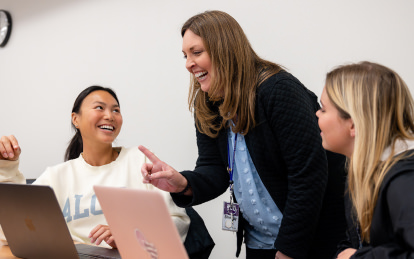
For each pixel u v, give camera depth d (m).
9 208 1.40
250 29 2.52
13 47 3.98
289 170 1.43
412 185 0.86
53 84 3.60
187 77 2.76
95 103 2.04
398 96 0.99
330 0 2.22
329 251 1.50
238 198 1.64
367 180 0.98
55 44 3.60
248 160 1.56
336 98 1.06
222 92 1.51
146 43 2.98
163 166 1.46
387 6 2.04
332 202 1.51
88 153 2.06
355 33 2.14
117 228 1.08
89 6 3.34
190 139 2.74
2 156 1.87
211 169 1.69
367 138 0.99
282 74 1.46
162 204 0.89
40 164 3.70
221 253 2.61
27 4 3.85
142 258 1.05
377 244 0.95
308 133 1.39
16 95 3.93
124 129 3.10
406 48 1.98
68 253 1.32
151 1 2.96
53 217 1.28
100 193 1.08
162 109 2.89
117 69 3.15
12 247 1.48
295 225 1.40
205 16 1.49
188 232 1.81
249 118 1.47
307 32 2.30
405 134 0.97
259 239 1.65
